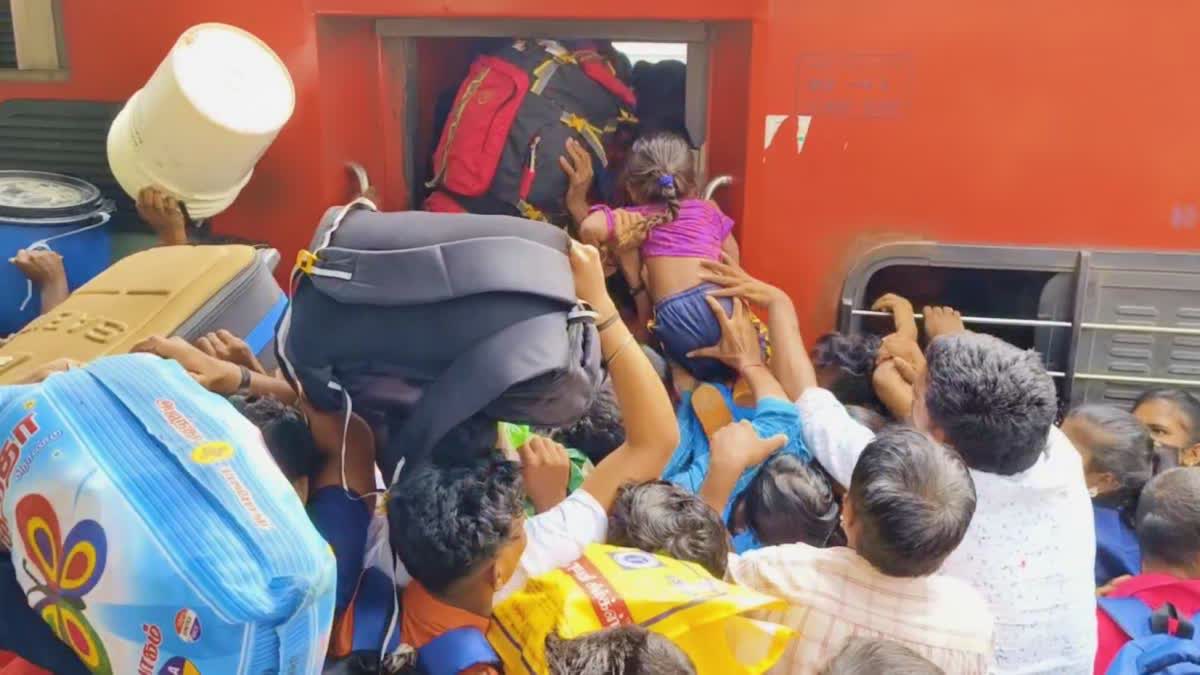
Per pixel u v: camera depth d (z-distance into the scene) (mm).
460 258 1521
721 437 2074
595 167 2992
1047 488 1845
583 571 1495
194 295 2074
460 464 1520
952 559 1834
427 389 1529
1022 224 2643
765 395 2414
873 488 1602
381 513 1676
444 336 1522
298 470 1634
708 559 1658
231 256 2199
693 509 1693
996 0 2525
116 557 1110
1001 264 2662
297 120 2736
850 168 2646
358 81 2889
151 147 2479
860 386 2609
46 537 1163
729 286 2609
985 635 1640
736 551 2059
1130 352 2701
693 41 2736
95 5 2781
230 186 2615
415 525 1436
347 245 1601
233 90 2441
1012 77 2561
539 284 1521
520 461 1936
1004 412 1779
